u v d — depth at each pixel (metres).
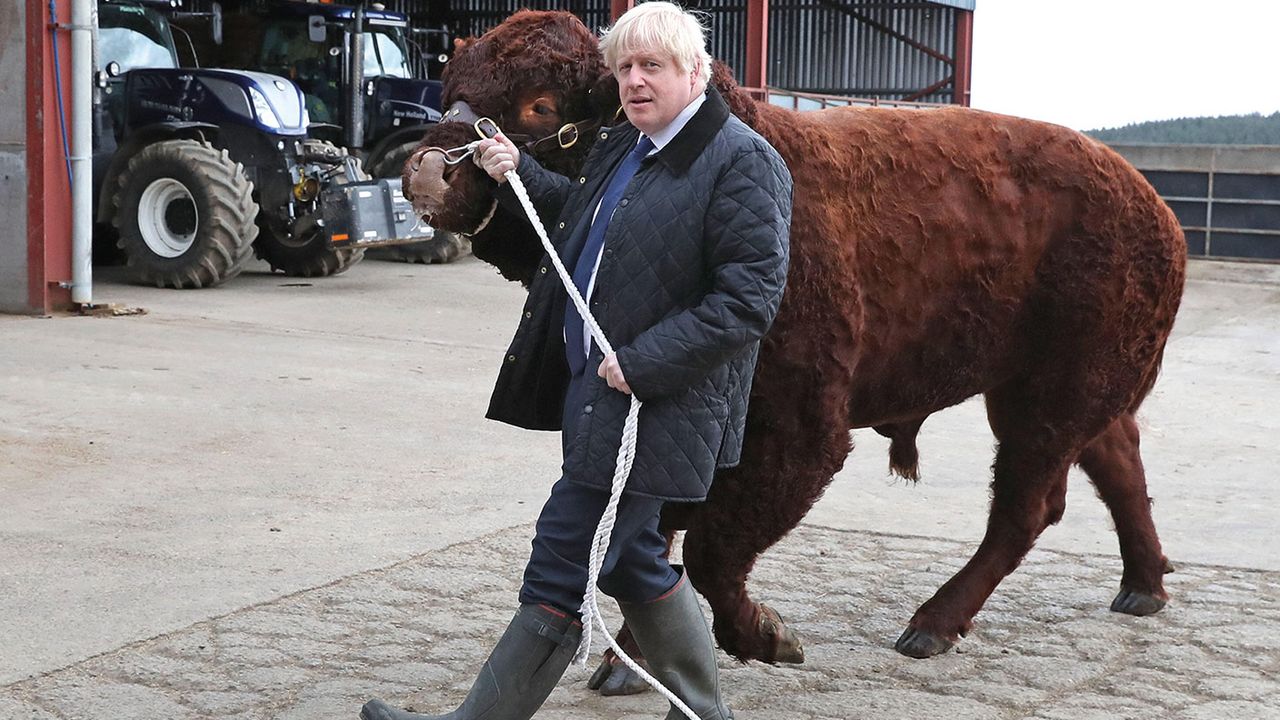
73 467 6.42
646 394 3.06
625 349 3.06
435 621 4.59
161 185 12.72
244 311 11.45
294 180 13.27
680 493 3.14
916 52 27.47
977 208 4.24
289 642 4.34
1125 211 4.50
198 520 5.66
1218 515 6.32
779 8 28.73
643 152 3.28
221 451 6.84
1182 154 18.83
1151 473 7.18
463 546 5.43
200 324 10.65
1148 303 4.59
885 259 4.02
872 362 4.08
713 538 3.79
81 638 4.30
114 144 13.61
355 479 6.43
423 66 17.20
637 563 3.30
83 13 10.53
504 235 3.68
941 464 7.27
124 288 12.59
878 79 27.98
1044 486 4.60
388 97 15.89
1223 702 4.07
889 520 6.11
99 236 13.97
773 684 4.18
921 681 4.23
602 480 3.12
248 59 15.82
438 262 15.56
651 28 3.11
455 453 7.02
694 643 3.41
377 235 13.12
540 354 3.38
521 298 12.95
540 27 3.58
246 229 12.64
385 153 15.66
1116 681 4.25
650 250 3.16
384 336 10.52
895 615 4.86
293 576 4.98
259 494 6.10
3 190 10.66
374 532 5.58
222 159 12.64
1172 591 5.16
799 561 5.45
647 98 3.14
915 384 4.27
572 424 3.21
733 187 3.13
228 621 4.50
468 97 3.54
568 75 3.54
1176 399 9.23
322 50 15.49
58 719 3.71
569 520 3.20
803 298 3.73
